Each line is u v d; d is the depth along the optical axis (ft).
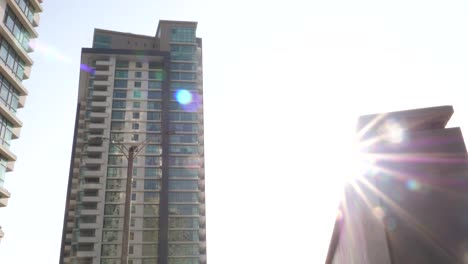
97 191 316.81
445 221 27.68
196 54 383.24
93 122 346.95
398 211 28.76
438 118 30.35
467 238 26.94
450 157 29.07
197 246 308.40
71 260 296.30
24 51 163.63
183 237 309.83
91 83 363.15
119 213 309.63
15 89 160.76
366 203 31.86
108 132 338.95
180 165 333.62
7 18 154.10
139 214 311.06
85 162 325.21
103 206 310.04
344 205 42.39
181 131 346.95
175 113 353.51
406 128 30.71
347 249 44.47
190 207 320.70
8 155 150.41
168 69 370.12
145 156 331.98
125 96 355.36
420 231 27.86
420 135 30.17
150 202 316.60
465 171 28.45
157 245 303.68
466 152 28.89
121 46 383.24
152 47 391.86
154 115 351.46
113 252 296.71
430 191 28.63
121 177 322.55
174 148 339.16
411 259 27.45
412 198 28.84
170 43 384.06
